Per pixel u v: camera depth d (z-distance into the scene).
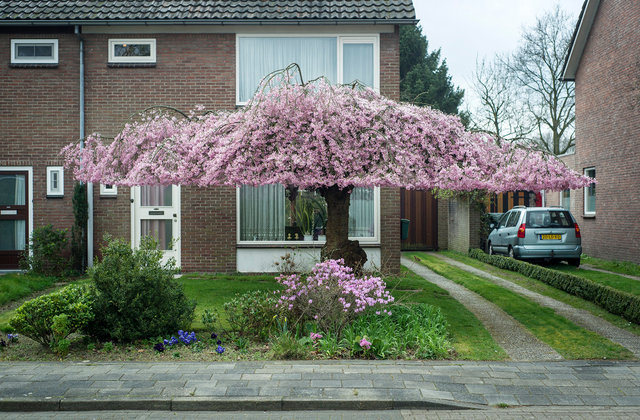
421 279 12.56
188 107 12.67
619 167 15.84
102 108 12.65
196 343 7.02
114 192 12.67
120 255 7.41
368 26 12.58
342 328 7.21
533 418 4.91
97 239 12.68
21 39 12.73
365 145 8.63
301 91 8.52
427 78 31.98
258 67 12.77
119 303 6.96
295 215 12.93
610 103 16.33
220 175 9.02
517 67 28.55
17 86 12.73
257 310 7.40
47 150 12.74
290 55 12.75
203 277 11.91
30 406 5.14
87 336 7.29
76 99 12.74
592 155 17.53
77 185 12.45
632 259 15.14
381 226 12.60
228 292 10.09
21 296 10.28
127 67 12.66
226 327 7.77
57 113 12.73
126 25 12.53
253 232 12.92
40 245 12.30
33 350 6.85
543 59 27.31
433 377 5.85
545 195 22.02
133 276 7.12
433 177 8.98
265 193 12.92
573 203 19.20
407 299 9.58
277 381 5.67
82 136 12.57
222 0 13.08
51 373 5.90
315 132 8.38
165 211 12.75
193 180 9.38
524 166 9.04
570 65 18.62
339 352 6.70
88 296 7.09
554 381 5.78
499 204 22.86
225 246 12.70
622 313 8.71
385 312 7.46
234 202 12.69
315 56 12.73
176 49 12.69
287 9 12.62
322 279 7.45
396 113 8.94
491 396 5.36
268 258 12.73
